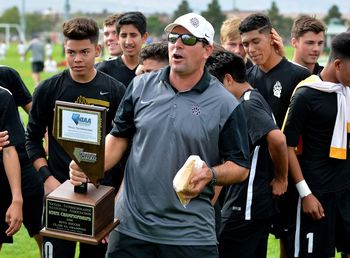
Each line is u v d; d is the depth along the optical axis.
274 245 6.85
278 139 4.81
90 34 4.79
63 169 4.91
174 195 3.90
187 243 3.90
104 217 3.93
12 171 4.82
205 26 3.88
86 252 5.09
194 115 3.88
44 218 3.97
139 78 4.13
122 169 4.95
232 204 5.01
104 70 6.25
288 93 5.64
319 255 5.21
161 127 3.91
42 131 5.00
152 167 3.92
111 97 4.94
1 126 4.82
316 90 4.99
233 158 3.90
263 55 5.60
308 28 6.30
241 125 3.95
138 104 4.02
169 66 4.03
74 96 4.91
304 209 5.11
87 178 3.91
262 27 5.54
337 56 4.93
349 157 5.11
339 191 5.12
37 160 4.93
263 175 4.98
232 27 6.37
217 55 4.87
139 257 4.00
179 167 3.90
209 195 4.01
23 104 5.82
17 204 4.79
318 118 5.02
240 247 5.06
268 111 4.94
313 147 5.10
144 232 3.95
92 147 3.80
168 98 3.94
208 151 3.92
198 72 3.95
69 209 3.86
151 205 3.93
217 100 3.92
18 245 6.80
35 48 24.66
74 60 4.79
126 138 4.17
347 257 5.30
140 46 6.19
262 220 5.02
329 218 5.15
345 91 5.00
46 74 29.58
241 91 4.91
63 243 4.79
